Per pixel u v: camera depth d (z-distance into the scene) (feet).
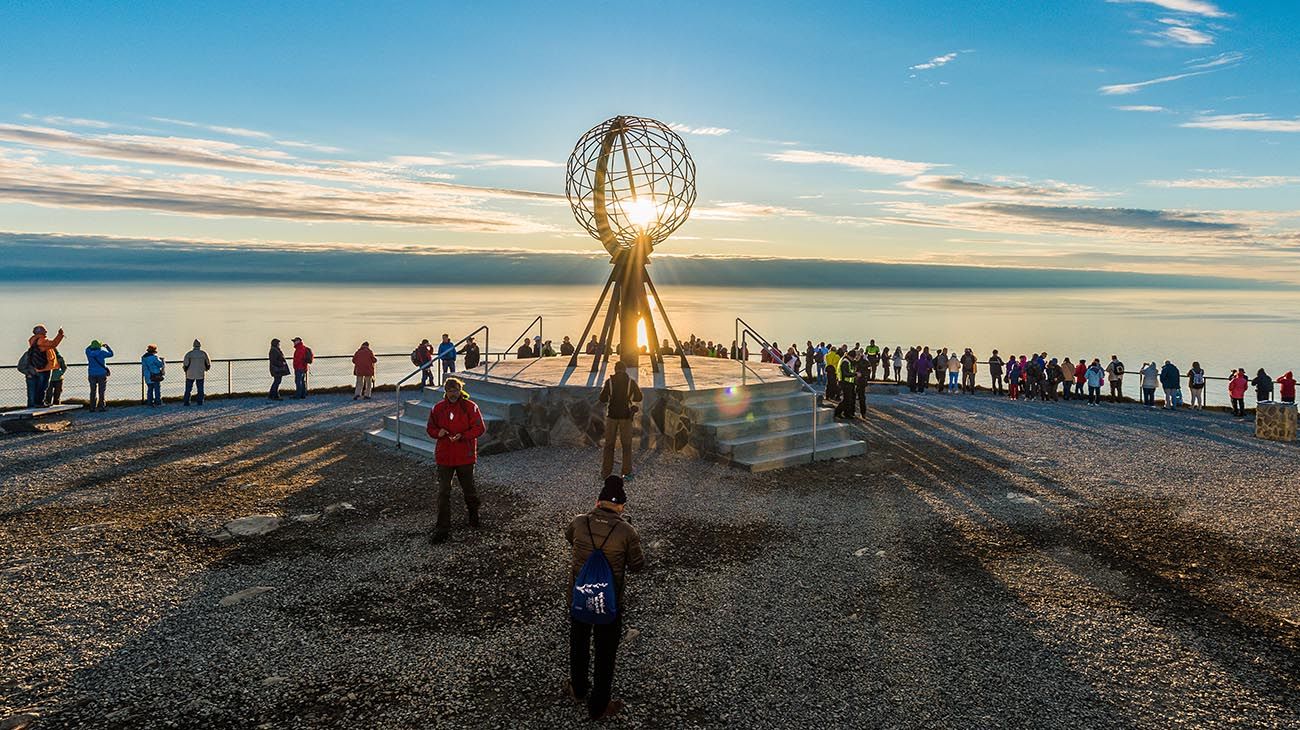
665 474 38.78
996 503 34.24
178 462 41.09
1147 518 32.01
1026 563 26.48
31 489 35.19
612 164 52.19
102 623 21.08
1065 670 18.74
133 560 26.05
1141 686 17.94
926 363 88.89
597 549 16.83
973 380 88.02
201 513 31.63
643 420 44.55
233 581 24.27
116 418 56.49
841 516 32.01
